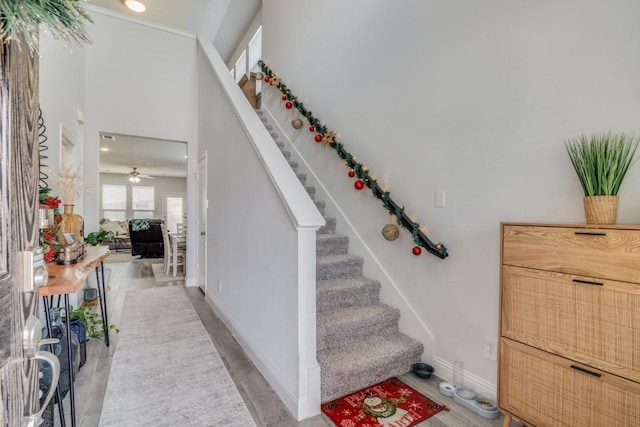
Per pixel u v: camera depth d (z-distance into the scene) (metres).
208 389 2.11
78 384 2.17
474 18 2.01
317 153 3.64
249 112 2.92
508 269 1.60
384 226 2.68
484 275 1.95
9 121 0.60
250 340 2.56
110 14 4.50
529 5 1.74
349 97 3.17
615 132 1.43
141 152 8.00
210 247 3.96
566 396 1.36
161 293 4.53
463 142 2.08
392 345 2.30
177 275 5.84
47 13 0.67
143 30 4.71
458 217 2.11
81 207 4.03
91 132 4.36
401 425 1.75
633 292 1.18
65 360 1.91
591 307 1.29
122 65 4.57
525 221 1.75
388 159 2.69
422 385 2.12
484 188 1.95
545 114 1.67
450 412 1.85
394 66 2.63
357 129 3.06
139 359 2.53
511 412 1.57
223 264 3.36
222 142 3.41
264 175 2.31
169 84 4.87
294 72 4.19
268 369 2.20
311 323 1.85
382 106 2.75
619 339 1.21
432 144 2.29
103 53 4.45
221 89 3.47
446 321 2.18
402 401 1.96
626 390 1.19
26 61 0.68
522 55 1.77
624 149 1.39
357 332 2.35
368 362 2.08
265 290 2.27
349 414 1.84
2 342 0.57
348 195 3.14
